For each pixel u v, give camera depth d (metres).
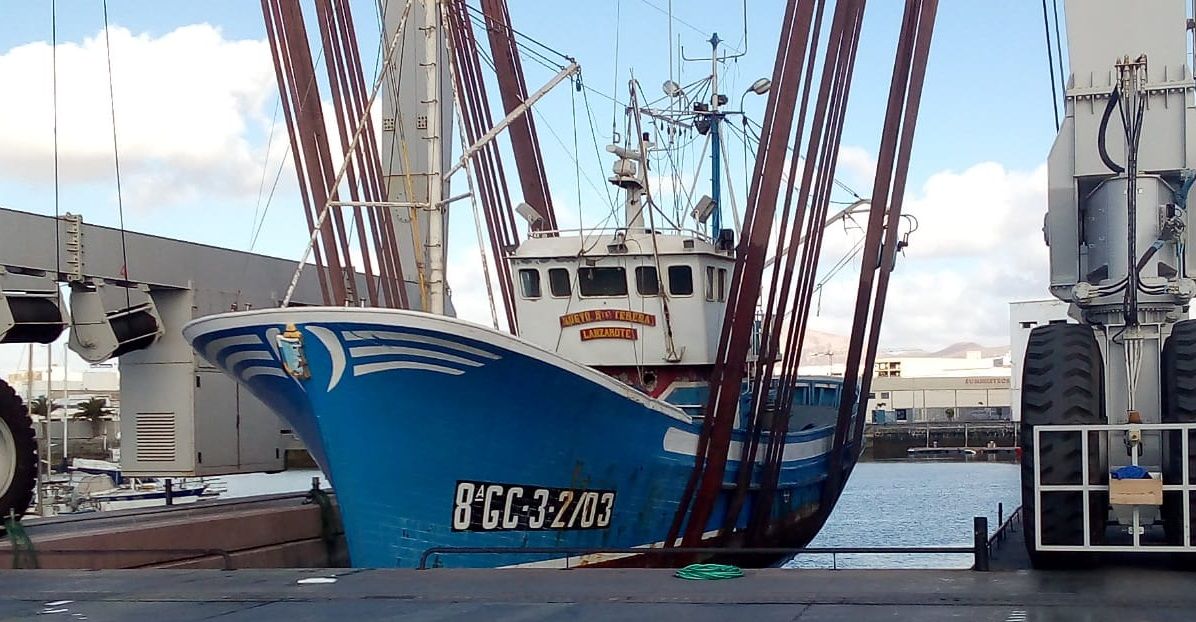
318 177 20.89
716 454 16.47
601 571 10.07
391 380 13.47
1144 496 8.48
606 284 18.47
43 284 17.84
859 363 18.92
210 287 21.80
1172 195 9.82
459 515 14.37
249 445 22.55
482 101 22.94
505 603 8.48
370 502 14.10
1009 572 9.09
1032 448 8.92
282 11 20.95
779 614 7.64
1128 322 9.56
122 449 21.31
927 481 60.81
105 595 9.40
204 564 16.59
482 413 14.01
